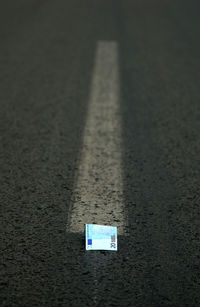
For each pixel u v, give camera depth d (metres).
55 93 4.02
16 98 3.84
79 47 5.83
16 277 1.74
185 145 3.10
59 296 1.65
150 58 5.45
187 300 1.67
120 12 9.16
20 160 2.76
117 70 4.87
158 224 2.16
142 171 2.70
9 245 1.94
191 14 9.28
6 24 7.09
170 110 3.74
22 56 5.22
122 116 3.57
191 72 4.91
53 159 2.79
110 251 1.93
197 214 2.26
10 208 2.23
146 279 1.77
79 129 3.28
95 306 1.61
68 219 2.15
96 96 4.00
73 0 11.03
